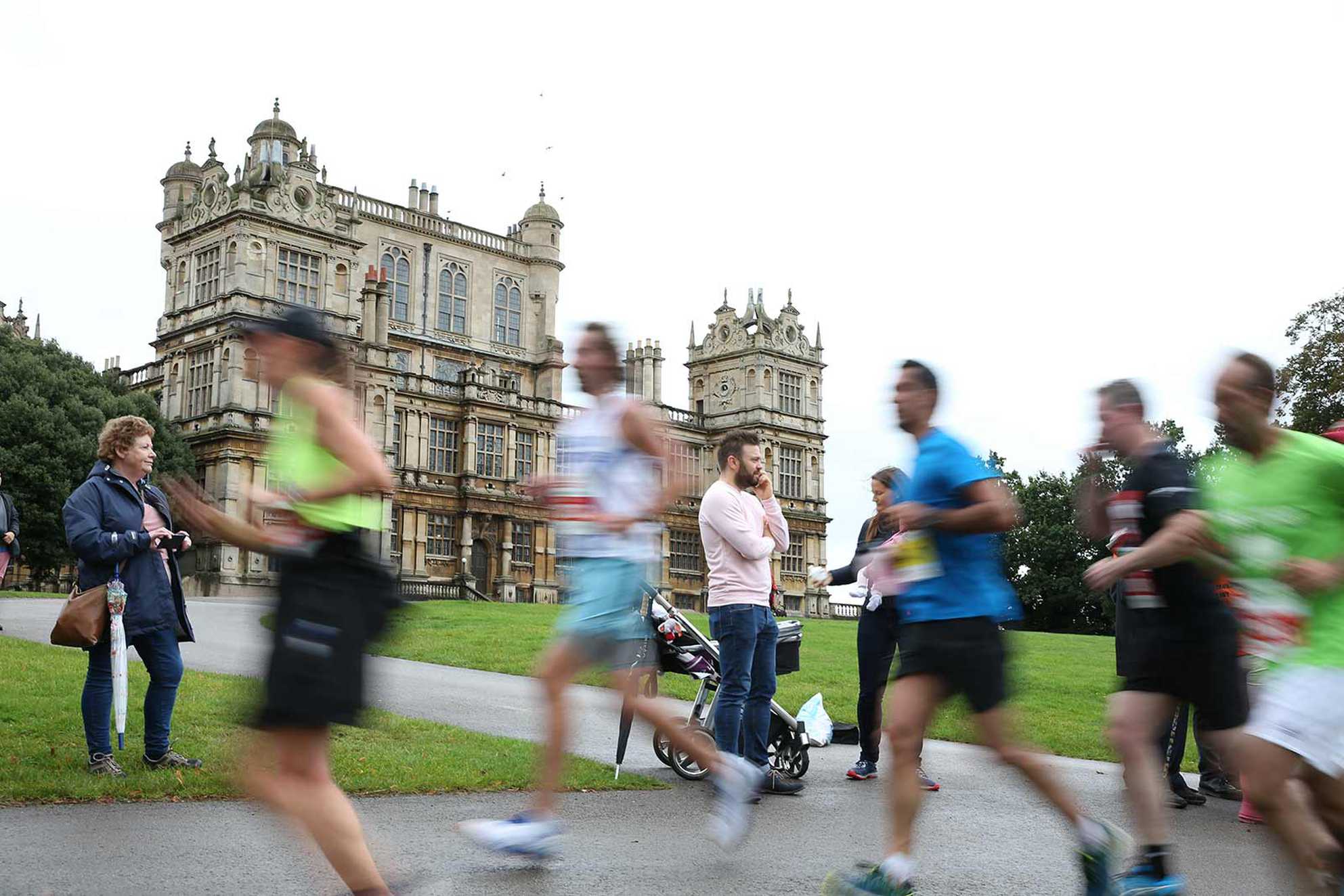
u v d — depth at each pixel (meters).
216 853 6.60
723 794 6.80
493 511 63.31
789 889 6.43
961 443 6.15
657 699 16.23
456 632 27.36
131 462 9.16
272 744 4.75
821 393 79.12
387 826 7.62
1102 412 6.66
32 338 59.78
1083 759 13.52
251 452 52.78
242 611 33.41
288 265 54.59
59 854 6.40
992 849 7.89
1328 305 49.75
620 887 6.28
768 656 9.93
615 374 6.82
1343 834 5.43
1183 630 6.13
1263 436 5.63
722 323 77.75
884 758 12.67
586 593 6.58
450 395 63.28
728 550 9.54
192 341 54.94
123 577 8.98
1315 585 5.20
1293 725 5.23
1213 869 7.55
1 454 47.28
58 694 12.03
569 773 10.02
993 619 6.05
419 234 66.94
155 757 9.09
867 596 11.00
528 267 72.31
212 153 55.88
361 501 4.91
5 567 15.53
